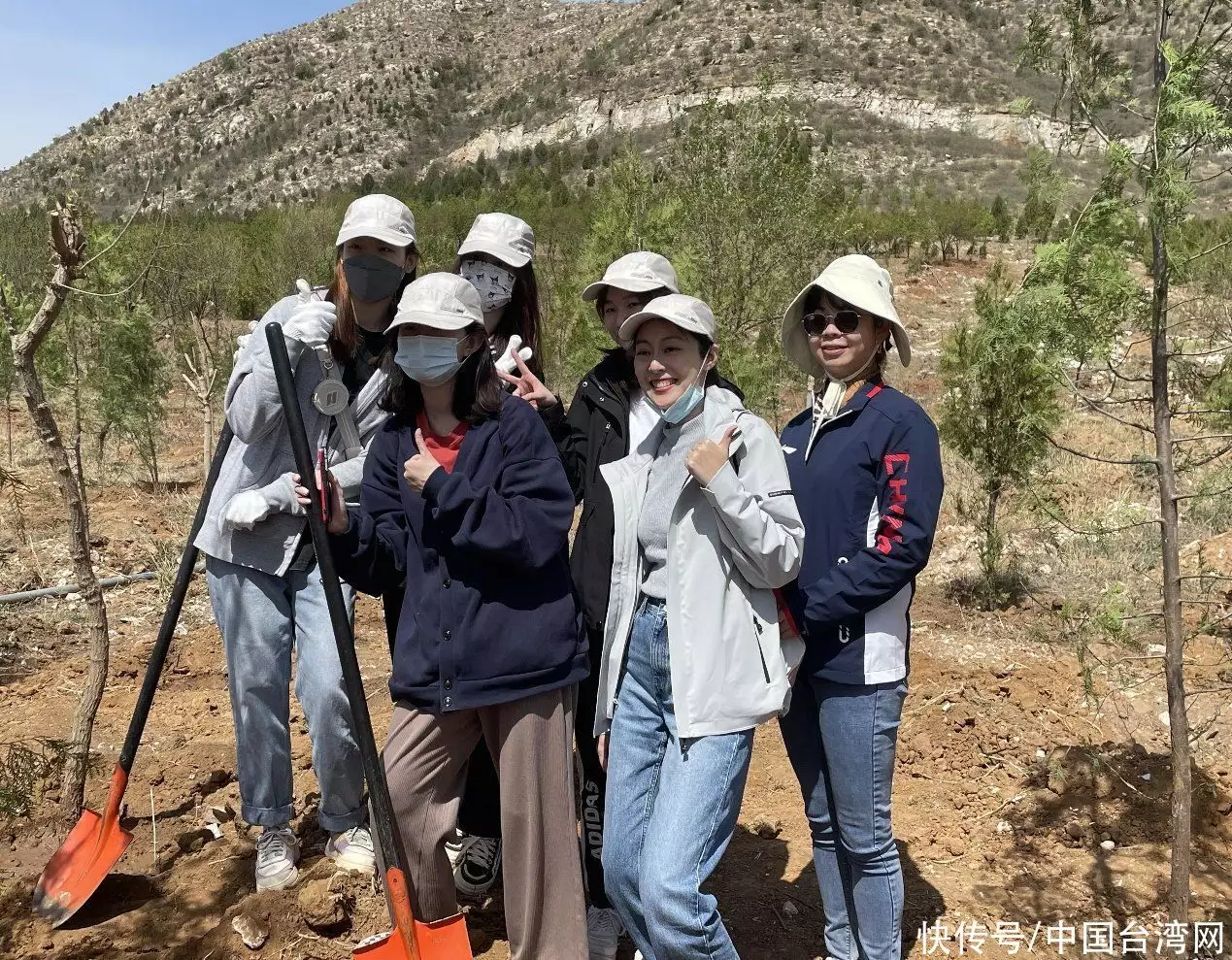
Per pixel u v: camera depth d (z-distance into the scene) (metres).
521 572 2.46
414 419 2.64
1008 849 3.65
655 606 2.53
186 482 8.90
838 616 2.48
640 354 2.52
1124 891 3.33
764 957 3.02
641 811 2.54
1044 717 4.57
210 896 3.19
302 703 3.03
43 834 3.52
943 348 6.47
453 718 2.57
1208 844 3.62
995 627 5.69
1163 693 4.64
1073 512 7.12
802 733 2.77
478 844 3.19
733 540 2.36
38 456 9.26
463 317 2.41
